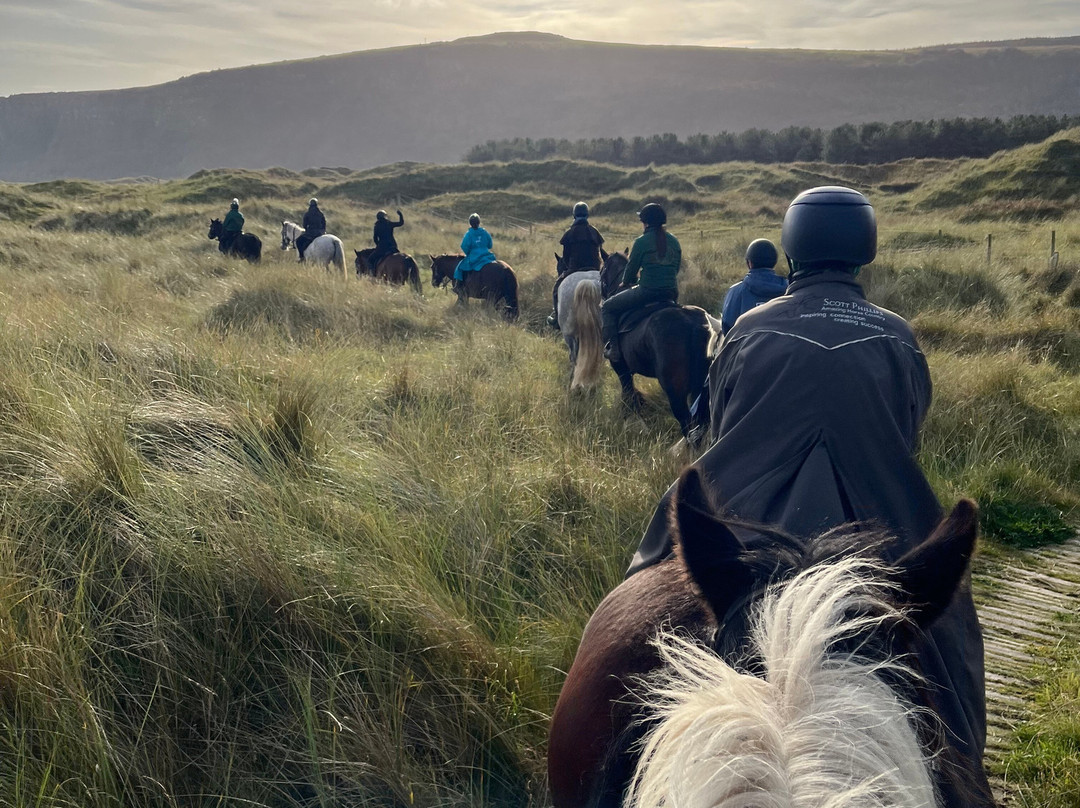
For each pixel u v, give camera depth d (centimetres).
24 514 372
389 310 1195
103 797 262
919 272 1434
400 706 310
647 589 179
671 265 740
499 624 373
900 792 97
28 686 287
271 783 285
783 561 142
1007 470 662
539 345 1105
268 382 598
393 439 536
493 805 296
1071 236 2088
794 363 190
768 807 93
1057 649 443
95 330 638
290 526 391
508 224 3294
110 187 4119
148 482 407
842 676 108
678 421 718
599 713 160
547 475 524
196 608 340
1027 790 334
